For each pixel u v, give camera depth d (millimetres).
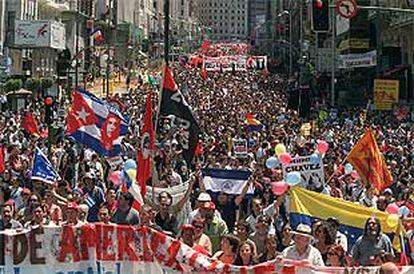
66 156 31016
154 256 13234
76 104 24875
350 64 100375
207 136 45406
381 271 11312
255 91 128250
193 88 117875
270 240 16297
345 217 17875
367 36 112750
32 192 22000
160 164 28891
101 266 13242
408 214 20094
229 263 14211
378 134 45406
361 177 22828
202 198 17875
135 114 61094
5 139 39125
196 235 16281
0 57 96062
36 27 105375
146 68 160625
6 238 13055
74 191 22781
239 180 22031
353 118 67062
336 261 14844
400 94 92562
